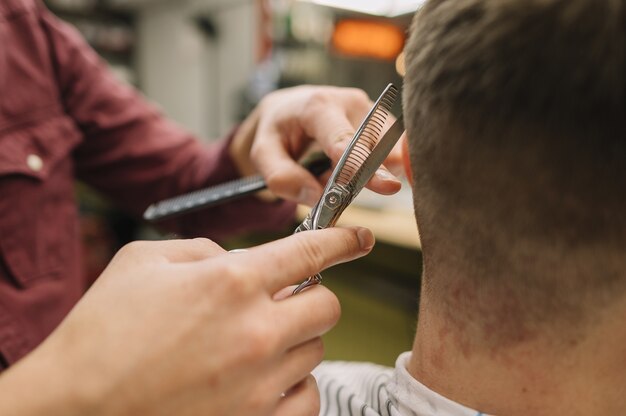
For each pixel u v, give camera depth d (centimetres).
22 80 90
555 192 38
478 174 40
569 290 41
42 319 89
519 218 40
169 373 38
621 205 36
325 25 329
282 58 325
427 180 45
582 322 42
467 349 48
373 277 223
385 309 219
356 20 284
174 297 39
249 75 368
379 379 64
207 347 38
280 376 42
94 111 104
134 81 425
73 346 39
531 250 40
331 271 240
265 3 327
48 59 96
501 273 43
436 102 41
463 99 39
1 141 85
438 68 41
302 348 44
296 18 321
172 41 402
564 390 45
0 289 84
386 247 215
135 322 38
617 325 42
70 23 379
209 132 401
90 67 105
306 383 47
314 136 71
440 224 45
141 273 41
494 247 42
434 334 51
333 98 74
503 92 37
